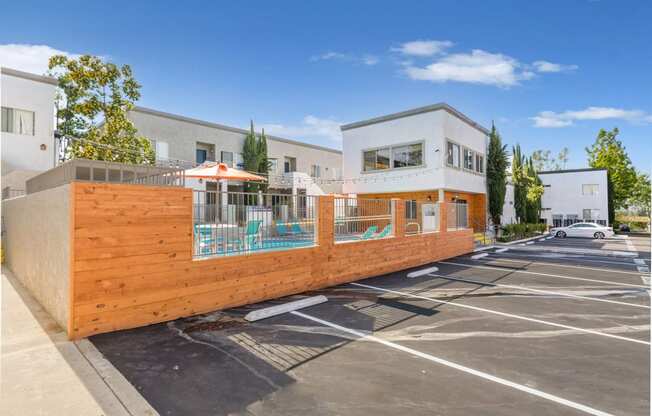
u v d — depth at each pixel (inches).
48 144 609.3
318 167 1228.5
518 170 1100.5
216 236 252.2
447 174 722.2
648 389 141.0
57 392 132.7
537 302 286.2
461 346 188.5
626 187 1491.1
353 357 172.4
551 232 1154.0
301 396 133.6
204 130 885.8
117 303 199.6
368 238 395.9
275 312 244.2
